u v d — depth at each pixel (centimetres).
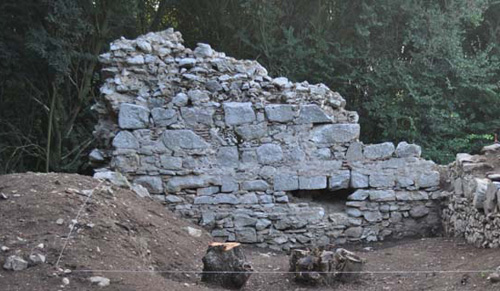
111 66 919
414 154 947
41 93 1501
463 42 1762
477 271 601
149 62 917
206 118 904
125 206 694
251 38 1609
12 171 1488
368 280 650
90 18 1522
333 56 1528
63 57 1339
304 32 1608
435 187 945
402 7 1523
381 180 933
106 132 924
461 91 1573
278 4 1641
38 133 1580
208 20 1686
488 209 720
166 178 889
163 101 904
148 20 1741
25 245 531
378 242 922
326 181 921
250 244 898
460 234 845
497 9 1717
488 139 1519
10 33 1391
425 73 1508
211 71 925
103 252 548
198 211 891
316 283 622
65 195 639
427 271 659
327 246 838
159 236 673
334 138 929
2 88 1493
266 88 935
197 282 593
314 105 927
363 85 1573
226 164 903
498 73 1645
